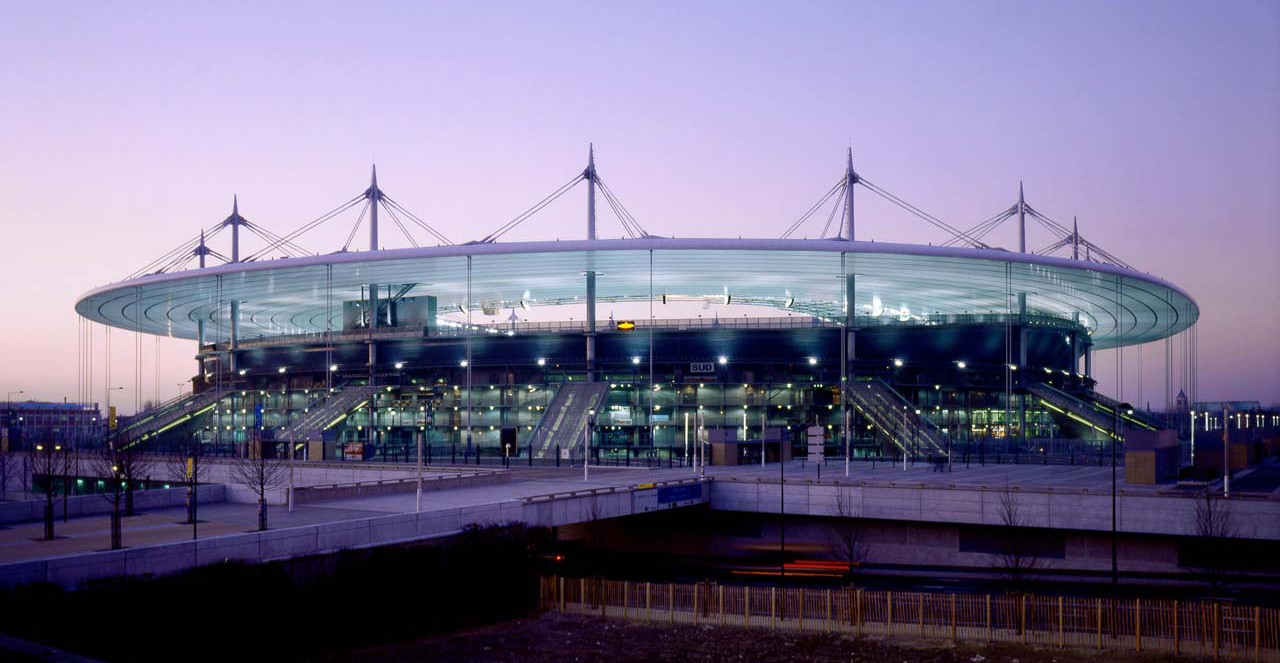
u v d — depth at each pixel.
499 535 45.69
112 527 42.94
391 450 110.81
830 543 65.12
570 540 71.56
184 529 44.50
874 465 89.38
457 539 44.28
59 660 16.42
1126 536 56.44
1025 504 58.38
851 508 63.59
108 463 72.69
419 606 40.66
